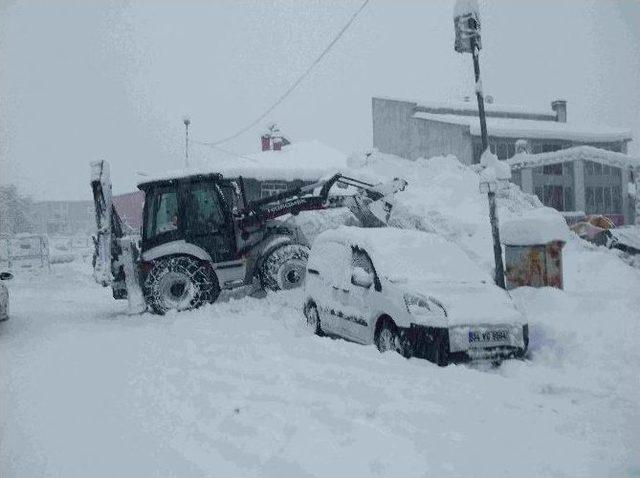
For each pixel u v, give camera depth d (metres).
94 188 10.67
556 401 4.57
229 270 10.55
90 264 30.72
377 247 7.12
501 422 4.01
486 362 5.94
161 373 5.59
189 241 10.43
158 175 10.75
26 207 54.66
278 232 11.48
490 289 6.72
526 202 16.20
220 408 4.41
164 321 9.09
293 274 10.62
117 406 4.57
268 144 34.59
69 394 4.94
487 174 8.62
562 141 32.44
